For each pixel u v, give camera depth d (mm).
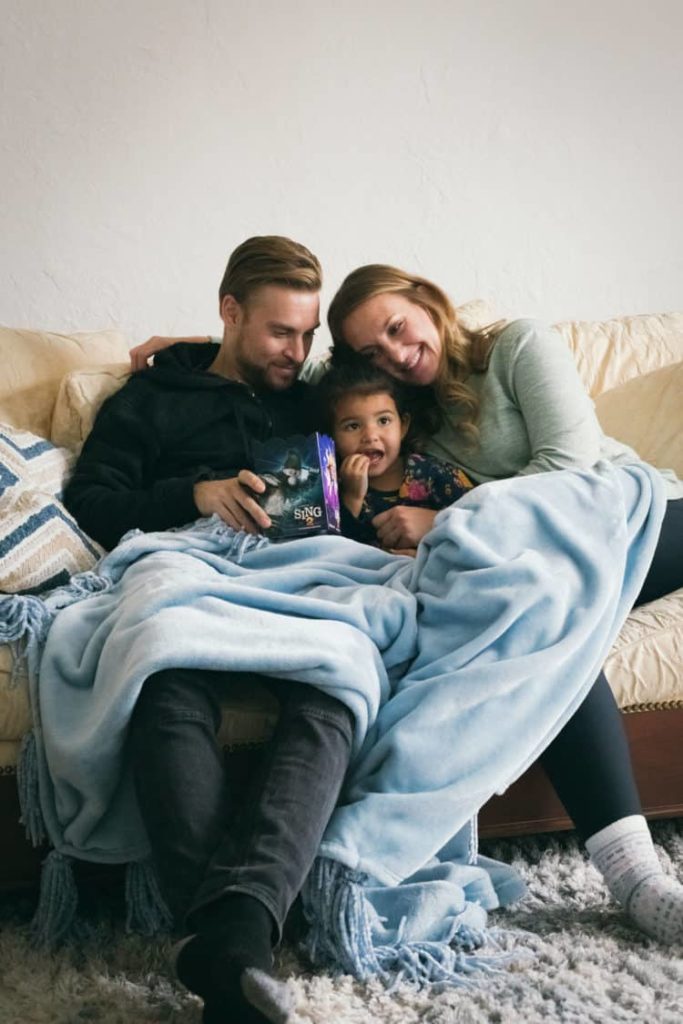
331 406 2143
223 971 1247
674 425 2463
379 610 1712
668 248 3115
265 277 2189
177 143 2809
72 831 1588
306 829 1437
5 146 2723
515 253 3033
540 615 1687
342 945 1499
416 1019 1398
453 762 1582
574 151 3035
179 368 2260
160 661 1506
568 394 2141
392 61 2904
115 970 1533
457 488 2143
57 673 1663
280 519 1980
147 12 2756
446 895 1560
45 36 2707
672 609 1896
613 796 1647
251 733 1707
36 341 2402
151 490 2055
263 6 2816
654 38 3045
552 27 2982
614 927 1618
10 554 1855
